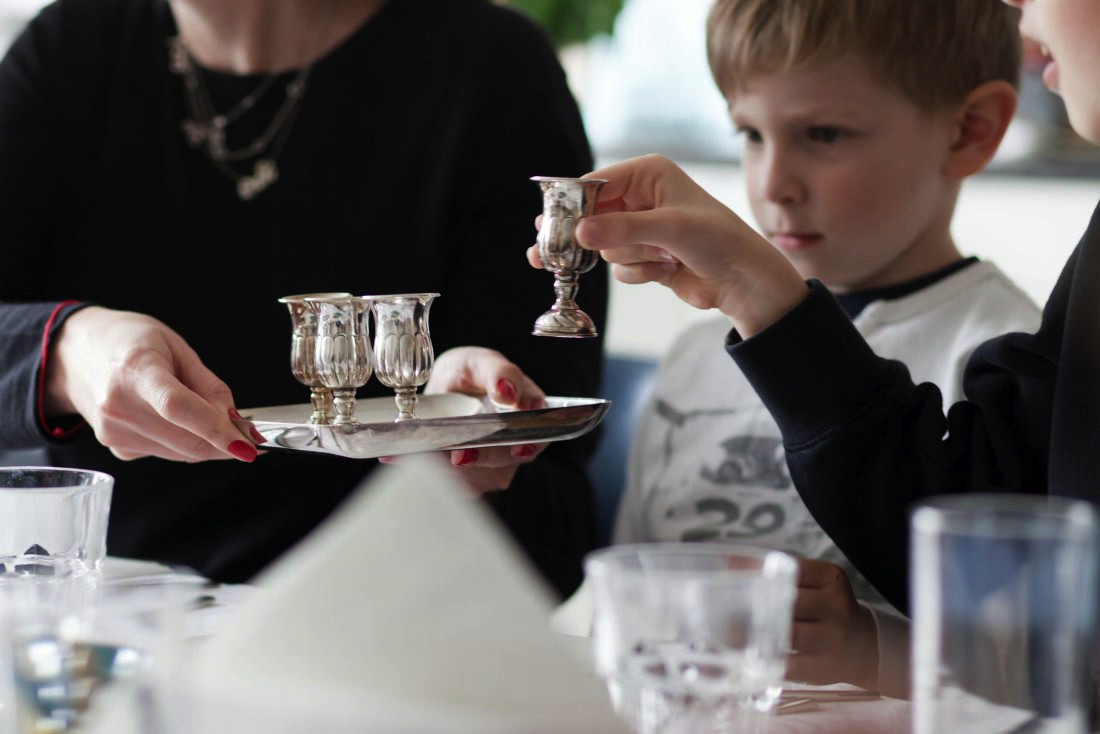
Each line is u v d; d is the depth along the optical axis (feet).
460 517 1.59
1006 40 5.21
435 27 5.47
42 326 4.08
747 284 3.56
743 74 5.00
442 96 5.36
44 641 1.90
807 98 4.87
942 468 3.77
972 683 1.77
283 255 5.28
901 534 3.77
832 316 3.64
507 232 5.26
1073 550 1.74
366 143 5.38
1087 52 3.45
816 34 4.76
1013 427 3.91
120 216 5.40
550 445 5.07
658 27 13.62
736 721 1.86
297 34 5.43
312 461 5.03
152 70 5.51
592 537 4.96
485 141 5.32
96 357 3.77
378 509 1.60
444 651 1.49
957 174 5.16
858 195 4.94
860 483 3.76
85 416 3.88
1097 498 3.30
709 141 13.48
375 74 5.43
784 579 1.90
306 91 5.41
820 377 3.65
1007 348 3.84
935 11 4.83
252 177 5.38
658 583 1.86
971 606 1.77
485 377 3.86
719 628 1.86
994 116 5.13
